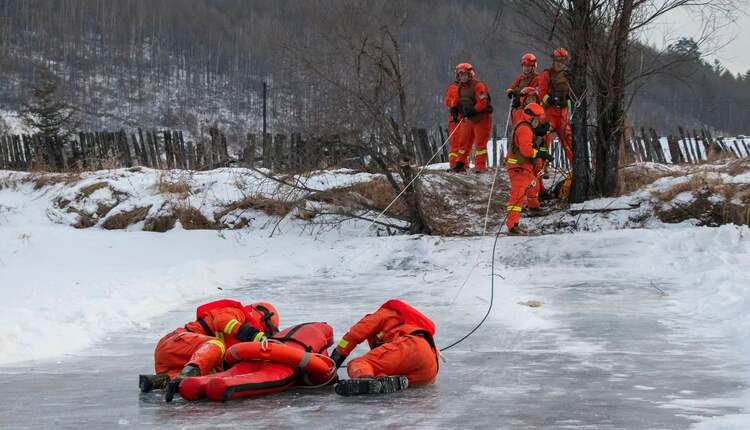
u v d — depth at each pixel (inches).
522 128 596.7
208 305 280.2
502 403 237.1
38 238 719.1
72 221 824.3
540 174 639.8
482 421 215.2
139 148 1037.8
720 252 520.1
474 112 695.1
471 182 711.7
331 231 712.4
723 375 274.1
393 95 655.8
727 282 441.1
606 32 660.1
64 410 234.4
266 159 852.6
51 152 1091.9
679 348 322.3
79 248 687.1
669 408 228.2
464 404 236.2
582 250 561.9
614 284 482.9
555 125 664.4
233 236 714.8
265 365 256.2
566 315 399.2
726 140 1026.1
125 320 404.8
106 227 805.9
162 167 975.0
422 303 444.5
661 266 522.0
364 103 650.8
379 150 667.4
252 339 269.7
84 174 914.7
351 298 469.4
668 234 569.0
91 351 338.0
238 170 832.3
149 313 431.8
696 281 466.9
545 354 315.6
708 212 621.9
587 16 651.5
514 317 394.3
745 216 609.3
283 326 377.4
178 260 634.8
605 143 677.9
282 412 227.5
